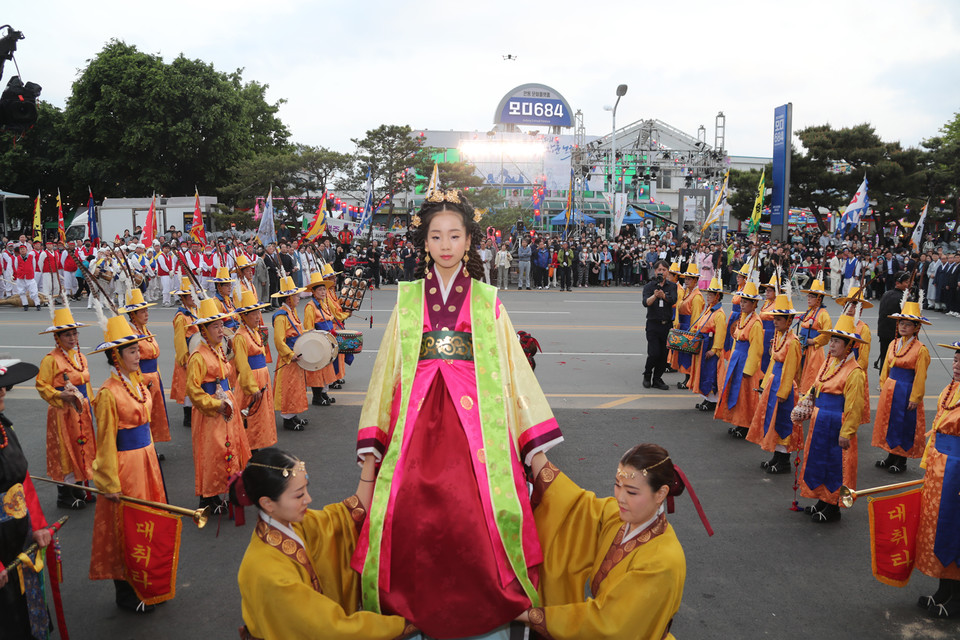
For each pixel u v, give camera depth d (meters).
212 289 21.56
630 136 51.38
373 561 2.87
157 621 4.74
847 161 34.03
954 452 4.73
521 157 53.91
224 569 5.48
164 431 7.82
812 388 6.48
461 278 3.24
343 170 32.69
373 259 26.78
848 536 6.11
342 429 9.05
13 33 8.31
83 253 22.56
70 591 5.17
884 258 24.77
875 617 4.82
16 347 14.37
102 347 4.80
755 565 5.55
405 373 3.07
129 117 36.66
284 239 21.53
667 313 11.20
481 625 2.84
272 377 12.46
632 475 2.88
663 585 2.82
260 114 44.22
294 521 2.85
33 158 39.94
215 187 39.25
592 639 2.81
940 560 4.71
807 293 9.01
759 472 7.69
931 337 16.73
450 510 2.87
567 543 3.16
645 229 42.47
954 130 40.66
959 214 11.59
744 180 38.91
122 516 4.66
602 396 10.86
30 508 4.09
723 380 9.25
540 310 20.67
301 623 2.70
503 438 3.01
